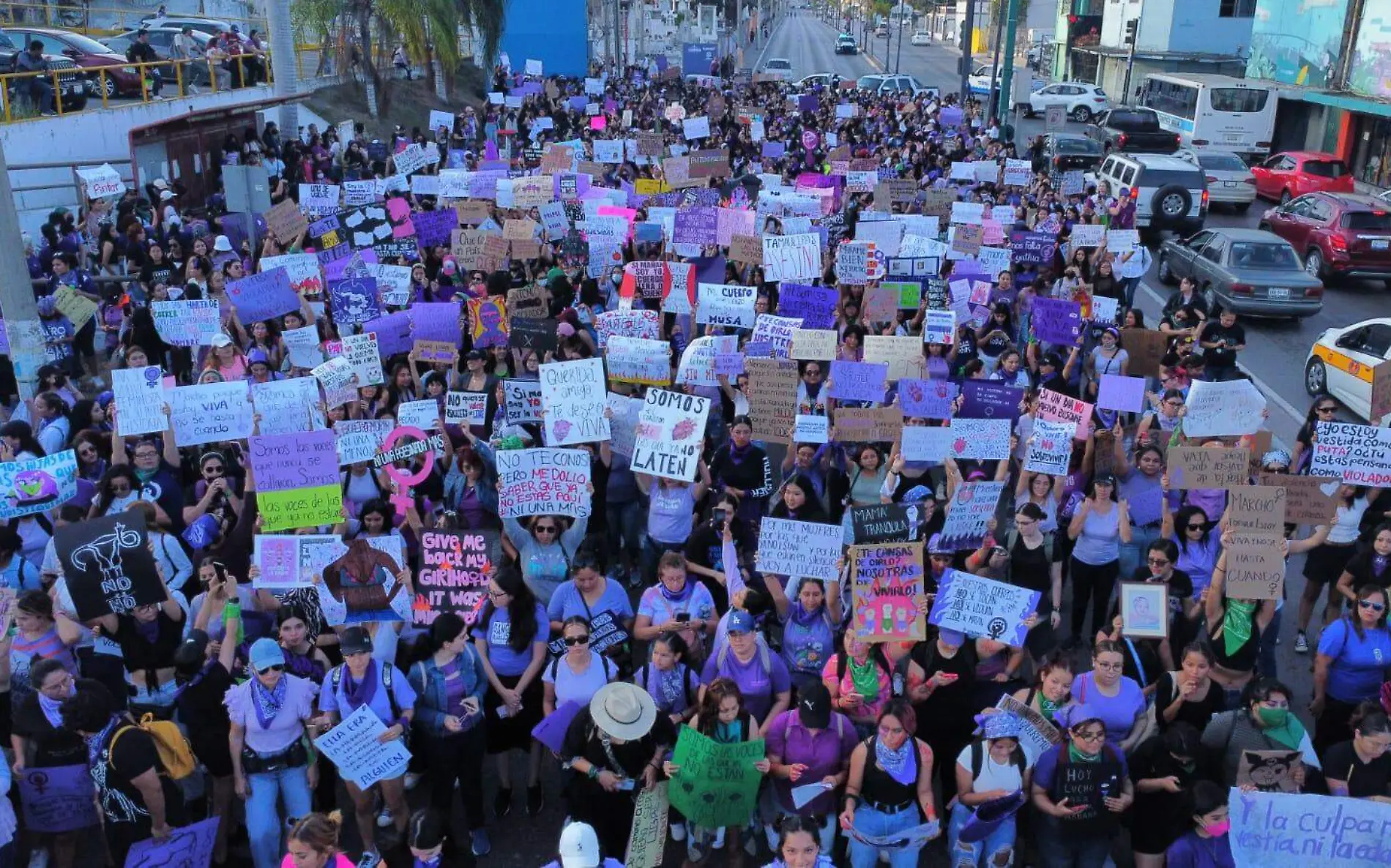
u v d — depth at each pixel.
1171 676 6.93
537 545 8.46
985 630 6.86
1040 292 15.76
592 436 9.87
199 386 9.62
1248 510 7.37
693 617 7.58
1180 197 26.45
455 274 16.52
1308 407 16.22
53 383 11.36
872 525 7.81
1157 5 52.38
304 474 8.27
